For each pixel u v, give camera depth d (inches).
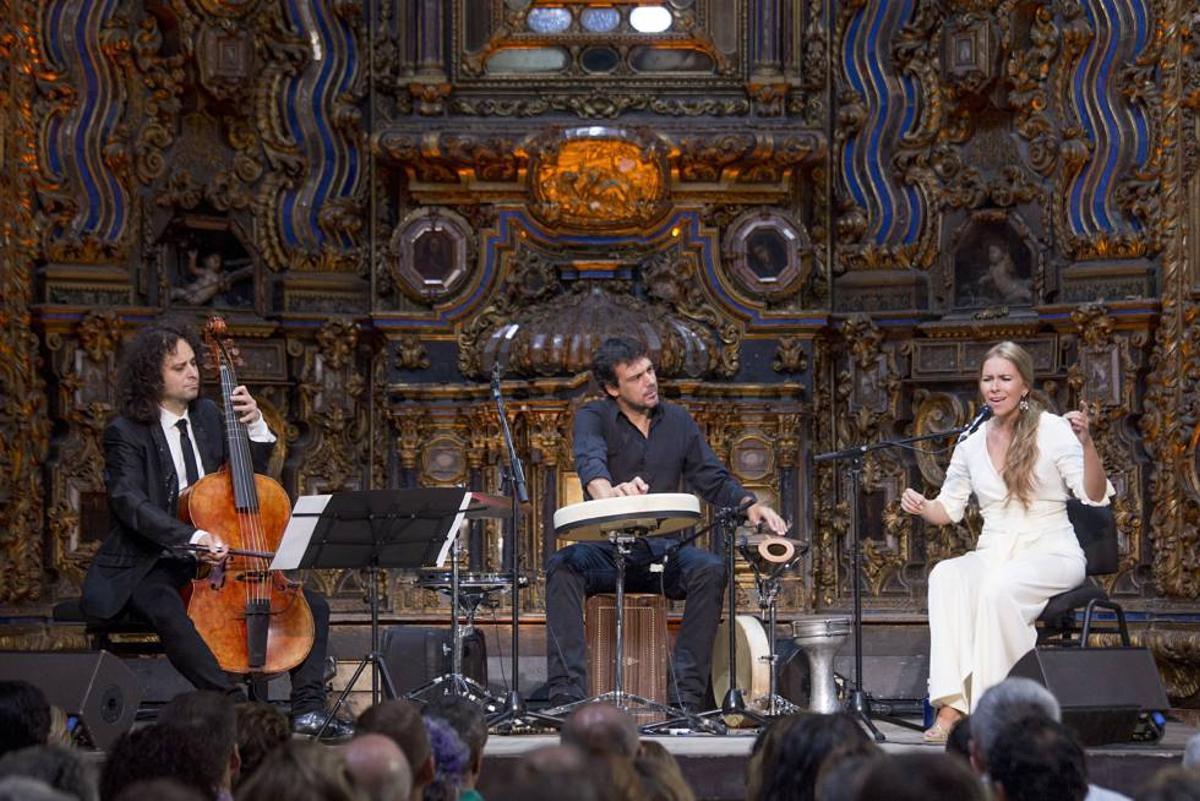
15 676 389.4
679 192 580.4
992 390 446.3
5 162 533.6
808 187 590.2
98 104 551.5
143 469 432.1
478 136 567.8
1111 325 544.4
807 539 573.3
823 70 585.3
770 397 576.4
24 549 533.0
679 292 579.5
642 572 467.8
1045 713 251.1
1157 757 383.2
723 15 583.5
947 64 574.2
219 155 575.8
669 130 572.7
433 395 576.1
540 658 547.2
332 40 585.6
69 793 209.8
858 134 587.2
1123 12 550.3
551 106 583.2
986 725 243.9
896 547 573.3
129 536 425.4
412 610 565.6
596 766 189.5
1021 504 446.0
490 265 579.2
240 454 428.8
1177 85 538.3
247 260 578.6
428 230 579.2
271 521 428.8
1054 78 563.5
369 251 588.7
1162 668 528.7
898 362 580.1
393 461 581.6
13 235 535.2
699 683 452.8
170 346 436.5
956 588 430.6
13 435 531.8
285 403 578.2
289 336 576.1
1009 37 565.9
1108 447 547.2
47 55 546.3
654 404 474.3
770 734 249.6
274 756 199.2
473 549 568.7
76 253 546.0
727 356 580.4
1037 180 570.9
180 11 558.6
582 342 557.9
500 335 576.4
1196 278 534.0
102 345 545.0
